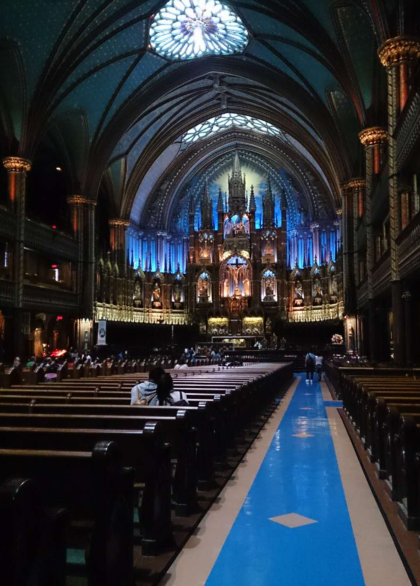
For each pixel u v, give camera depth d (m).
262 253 44.25
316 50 26.22
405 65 16.66
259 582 3.89
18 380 12.13
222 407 7.45
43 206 38.38
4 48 23.42
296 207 44.97
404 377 12.16
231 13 27.45
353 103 24.55
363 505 5.73
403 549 4.34
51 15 23.45
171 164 44.53
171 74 33.12
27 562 2.34
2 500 2.22
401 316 17.11
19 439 4.12
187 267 44.47
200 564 4.19
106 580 3.03
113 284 38.12
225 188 47.69
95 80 29.47
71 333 34.75
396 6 16.81
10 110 25.86
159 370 6.93
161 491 4.36
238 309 43.41
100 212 41.44
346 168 30.75
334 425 11.52
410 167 16.25
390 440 5.67
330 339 40.12
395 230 17.14
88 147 32.62
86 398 6.89
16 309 26.03
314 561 4.27
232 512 5.50
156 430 4.11
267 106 37.66
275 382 17.47
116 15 25.70
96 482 3.06
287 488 6.43
